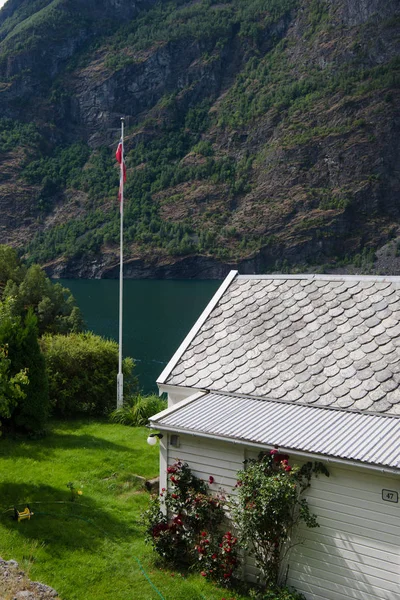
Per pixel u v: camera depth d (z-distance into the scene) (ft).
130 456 47.57
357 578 25.94
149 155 623.36
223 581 28.50
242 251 497.05
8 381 38.91
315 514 26.94
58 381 62.95
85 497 38.50
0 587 26.23
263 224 513.86
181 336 194.90
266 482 26.40
